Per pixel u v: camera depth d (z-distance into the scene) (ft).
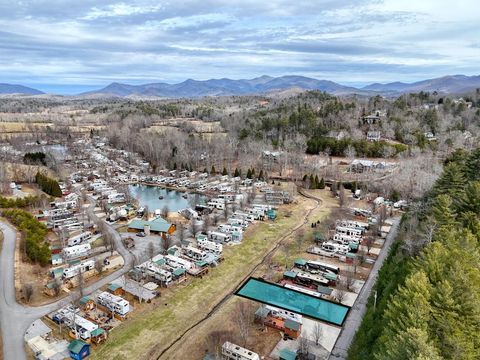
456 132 581.94
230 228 338.95
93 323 190.60
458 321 135.23
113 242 297.33
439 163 483.92
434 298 143.33
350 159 579.89
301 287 244.63
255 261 284.00
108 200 441.27
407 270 197.26
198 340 186.91
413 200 392.68
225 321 203.72
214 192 501.15
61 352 174.19
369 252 299.38
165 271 248.11
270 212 384.88
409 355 110.93
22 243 286.25
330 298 231.50
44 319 202.90
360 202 438.40
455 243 182.91
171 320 205.36
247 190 494.59
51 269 258.98
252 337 190.90
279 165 586.45
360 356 155.63
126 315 208.13
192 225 333.83
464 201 249.75
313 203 441.68
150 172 620.49
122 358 173.37
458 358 124.36
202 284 246.88
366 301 227.61
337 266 275.39
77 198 437.17
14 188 446.19
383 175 509.35
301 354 172.35
